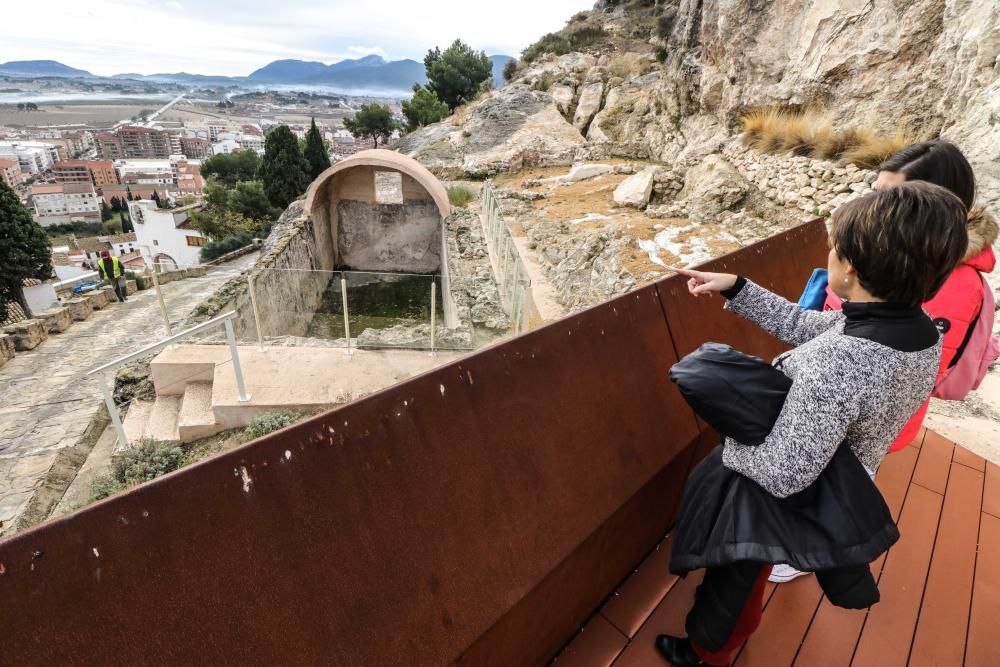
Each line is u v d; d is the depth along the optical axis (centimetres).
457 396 114
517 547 116
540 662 147
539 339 136
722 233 980
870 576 112
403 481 101
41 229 1959
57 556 66
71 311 1420
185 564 74
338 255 1542
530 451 125
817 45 1127
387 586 94
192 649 73
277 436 86
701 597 128
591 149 1950
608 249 913
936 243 84
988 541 207
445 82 3931
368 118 4947
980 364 149
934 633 166
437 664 97
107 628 68
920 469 250
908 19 943
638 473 150
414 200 1497
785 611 172
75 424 700
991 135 646
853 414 91
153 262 731
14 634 62
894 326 91
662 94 2016
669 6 2445
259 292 683
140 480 511
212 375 626
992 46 738
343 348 667
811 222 306
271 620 80
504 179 1886
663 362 175
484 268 1021
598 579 158
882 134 979
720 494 115
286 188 3341
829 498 100
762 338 234
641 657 152
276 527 83
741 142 1213
